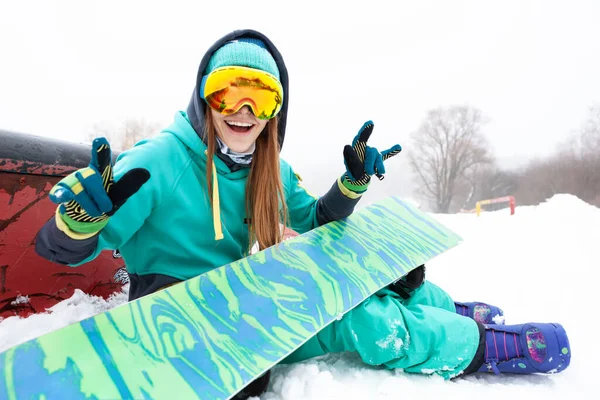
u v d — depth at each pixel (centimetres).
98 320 104
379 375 128
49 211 166
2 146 148
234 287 126
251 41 142
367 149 158
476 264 347
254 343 111
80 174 89
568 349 128
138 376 94
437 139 3538
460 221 704
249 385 111
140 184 96
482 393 121
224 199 147
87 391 88
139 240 135
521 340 130
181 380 96
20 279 159
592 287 261
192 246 138
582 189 3241
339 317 125
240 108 128
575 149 3306
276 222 157
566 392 125
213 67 133
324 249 154
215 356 104
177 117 149
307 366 123
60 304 170
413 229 188
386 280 146
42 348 94
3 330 144
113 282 193
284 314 122
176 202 133
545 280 282
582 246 396
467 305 177
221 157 143
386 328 125
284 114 158
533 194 3519
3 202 152
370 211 191
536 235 468
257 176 151
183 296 118
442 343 126
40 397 85
